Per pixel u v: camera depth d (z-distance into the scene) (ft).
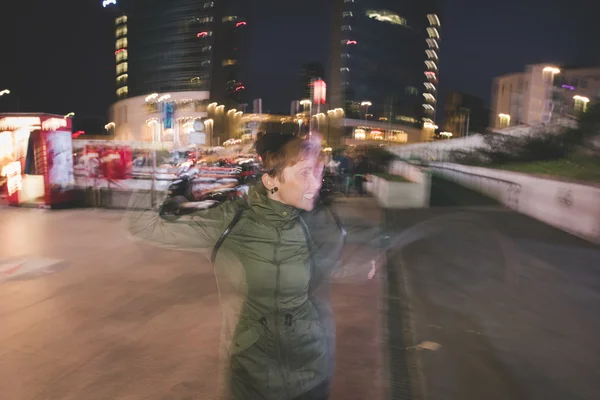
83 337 13.74
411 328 14.48
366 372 11.81
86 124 358.64
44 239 27.30
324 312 6.23
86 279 19.48
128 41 451.12
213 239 5.52
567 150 52.08
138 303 16.66
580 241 27.37
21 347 13.05
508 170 55.11
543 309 16.11
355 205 44.70
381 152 85.30
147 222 5.62
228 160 61.46
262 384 5.46
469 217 36.24
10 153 43.34
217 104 404.77
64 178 39.73
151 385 11.08
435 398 10.64
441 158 113.19
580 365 12.15
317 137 5.43
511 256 23.04
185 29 425.69
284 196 5.38
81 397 10.55
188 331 14.21
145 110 345.10
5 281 19.16
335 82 488.02
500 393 10.82
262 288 5.37
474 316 15.48
